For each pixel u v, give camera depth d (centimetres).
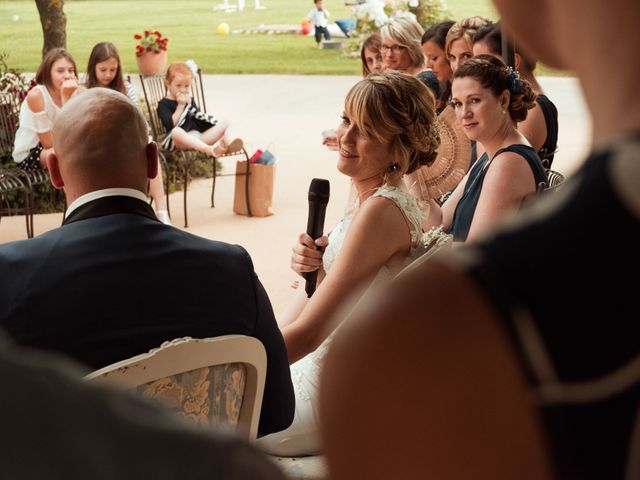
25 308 200
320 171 903
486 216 356
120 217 214
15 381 42
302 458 286
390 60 580
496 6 55
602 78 50
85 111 220
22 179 723
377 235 287
